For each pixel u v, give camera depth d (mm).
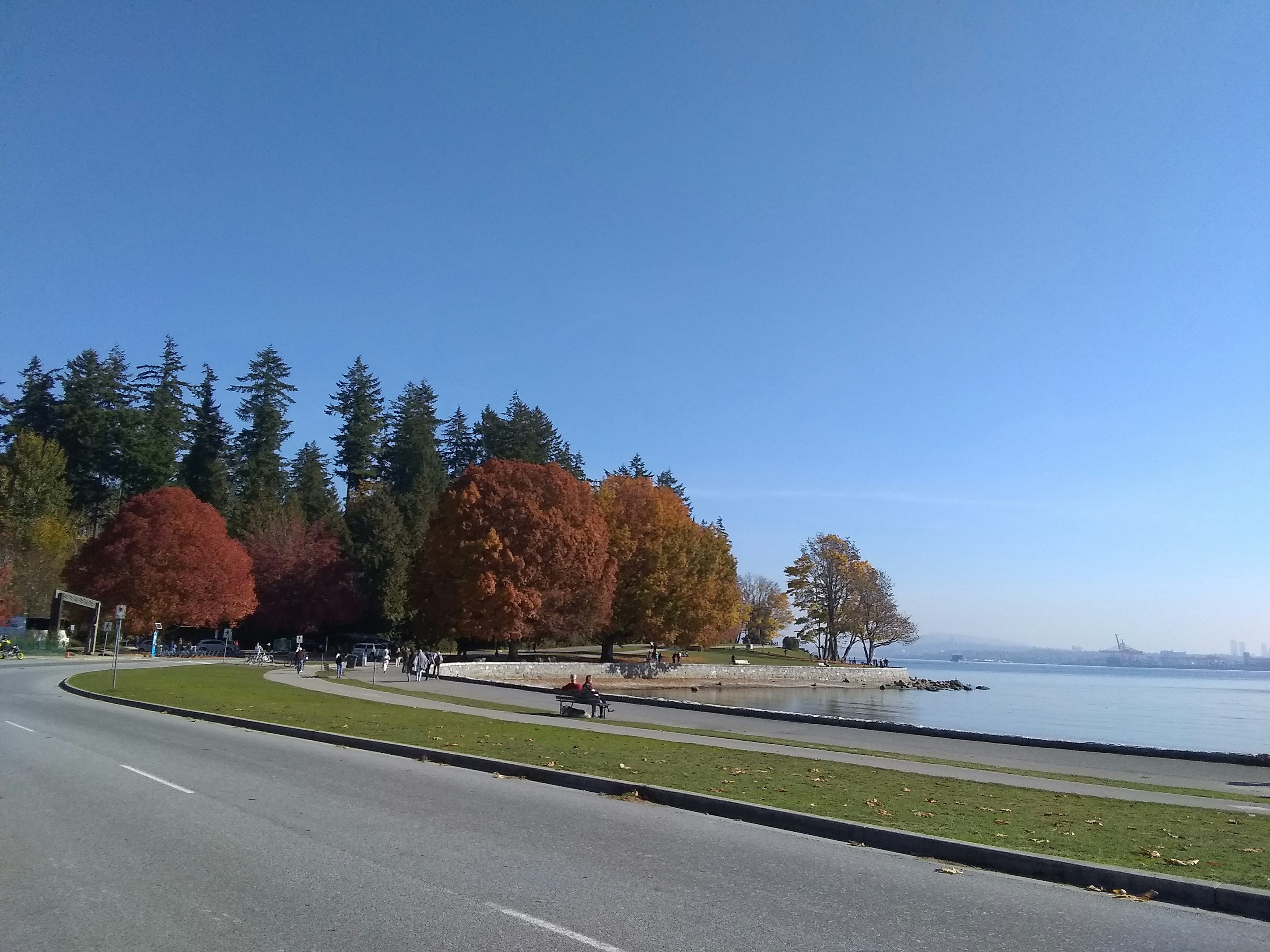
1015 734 39656
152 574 63406
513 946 6066
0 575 62750
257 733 20156
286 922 6516
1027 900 7844
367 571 76625
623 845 9375
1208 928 7148
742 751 18594
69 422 84812
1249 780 17781
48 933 6250
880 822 10641
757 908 7176
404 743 17750
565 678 63562
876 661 110625
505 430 100625
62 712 22969
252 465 90125
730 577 84250
